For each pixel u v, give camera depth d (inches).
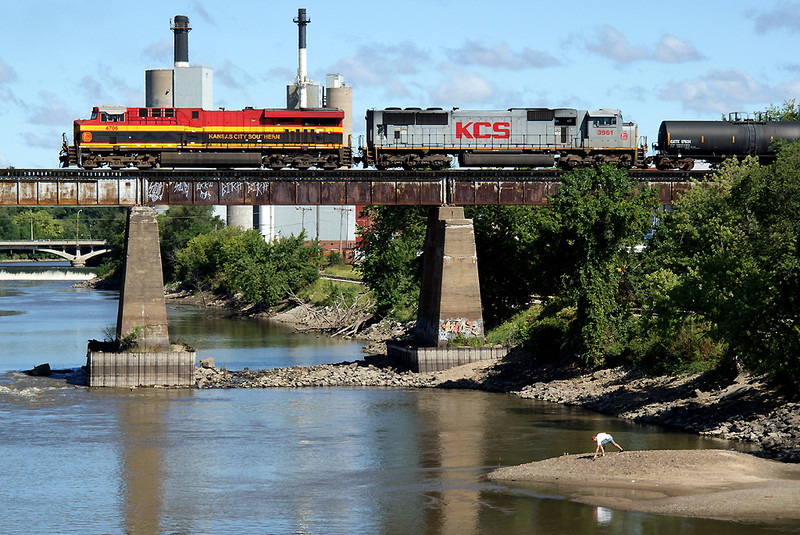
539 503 1405.0
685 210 2655.0
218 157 2891.2
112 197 2578.7
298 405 2265.0
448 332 2741.1
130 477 1579.7
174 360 2541.8
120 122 2856.8
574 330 2591.0
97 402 2287.2
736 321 1823.3
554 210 2659.9
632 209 2503.7
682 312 2112.5
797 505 1353.3
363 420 2068.2
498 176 2753.4
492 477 1555.1
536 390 2413.9
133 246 2551.7
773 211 2327.8
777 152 2704.2
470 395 2436.0
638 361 2385.6
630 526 1288.1
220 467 1647.4
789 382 1889.8
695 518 1310.3
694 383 2130.9
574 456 1659.7
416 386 2600.9
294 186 2682.1
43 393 2413.9
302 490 1498.5
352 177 2694.4
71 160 2847.0
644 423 1987.0
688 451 1631.4
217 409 2203.5
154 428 1977.1
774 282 1801.2
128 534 1288.1
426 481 1544.0
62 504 1425.9
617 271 2593.5
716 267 2018.9
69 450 1771.7
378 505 1413.6
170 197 2615.7
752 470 1533.0
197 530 1304.1
